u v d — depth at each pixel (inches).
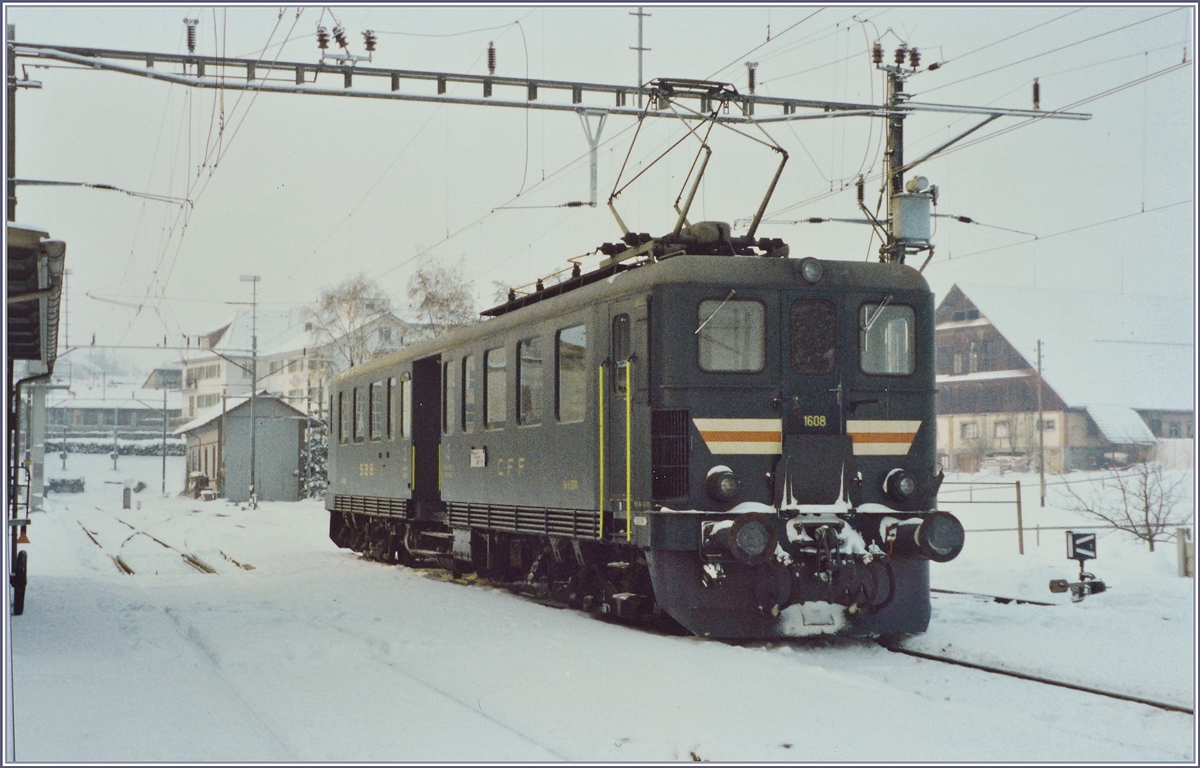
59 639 437.1
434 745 267.6
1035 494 1549.0
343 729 284.2
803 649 413.7
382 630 446.0
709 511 418.0
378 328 2038.6
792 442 421.4
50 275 393.1
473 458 613.3
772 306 431.2
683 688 320.5
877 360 441.7
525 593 607.5
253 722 291.7
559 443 506.0
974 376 2402.8
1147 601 480.1
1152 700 313.4
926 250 771.4
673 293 426.3
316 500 2332.7
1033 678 350.0
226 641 424.5
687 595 417.1
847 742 263.3
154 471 3737.7
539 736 277.1
